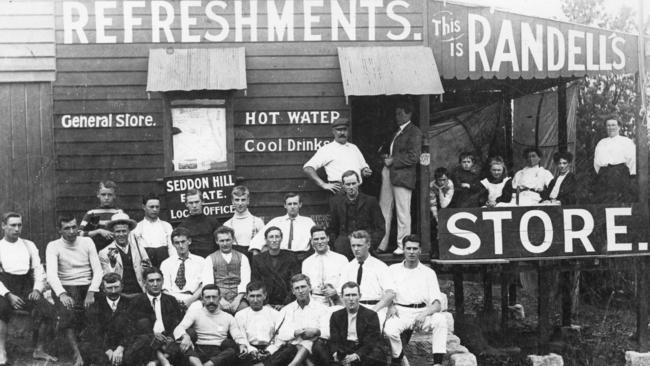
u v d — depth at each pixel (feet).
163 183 33.32
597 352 36.11
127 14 33.76
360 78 32.45
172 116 33.42
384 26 34.58
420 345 30.68
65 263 29.22
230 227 31.53
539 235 32.37
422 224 33.78
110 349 27.14
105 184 31.63
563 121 40.40
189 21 34.04
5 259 28.71
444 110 46.68
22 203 33.30
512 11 33.96
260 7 34.30
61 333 28.73
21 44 33.32
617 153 36.68
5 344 29.09
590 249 32.68
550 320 41.47
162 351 26.94
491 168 36.58
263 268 29.78
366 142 39.27
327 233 33.68
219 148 33.68
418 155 33.45
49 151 33.45
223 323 27.61
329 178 33.14
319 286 29.35
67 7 33.53
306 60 34.45
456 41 34.01
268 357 27.40
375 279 29.07
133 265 29.99
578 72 34.09
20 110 33.40
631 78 46.24
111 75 33.63
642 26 34.40
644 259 34.17
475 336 36.73
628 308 44.01
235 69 32.86
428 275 29.48
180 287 29.14
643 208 33.17
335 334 26.99
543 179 38.27
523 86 42.50
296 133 34.32
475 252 31.96
